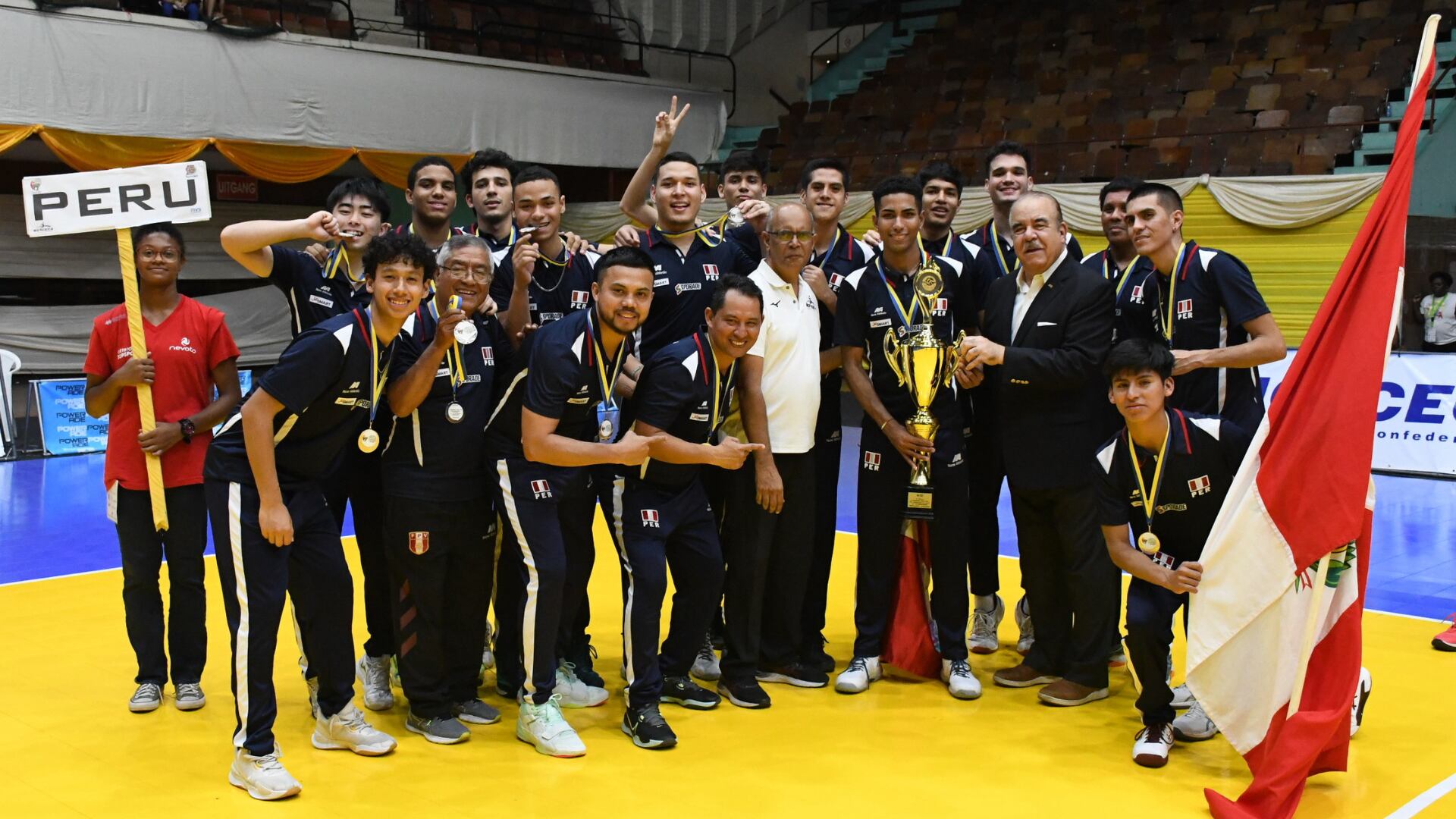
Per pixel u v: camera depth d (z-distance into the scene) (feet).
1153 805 12.80
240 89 44.29
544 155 52.60
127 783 13.20
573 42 60.18
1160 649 13.98
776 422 15.88
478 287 14.07
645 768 13.71
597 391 14.11
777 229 15.40
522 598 15.65
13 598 21.72
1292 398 12.86
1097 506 14.33
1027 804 12.80
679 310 16.44
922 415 15.84
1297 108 48.96
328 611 13.79
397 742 14.48
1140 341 13.78
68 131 40.91
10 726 15.05
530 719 14.34
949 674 16.67
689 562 15.23
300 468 13.41
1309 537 12.71
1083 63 57.93
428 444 14.16
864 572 16.94
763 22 67.51
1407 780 13.51
